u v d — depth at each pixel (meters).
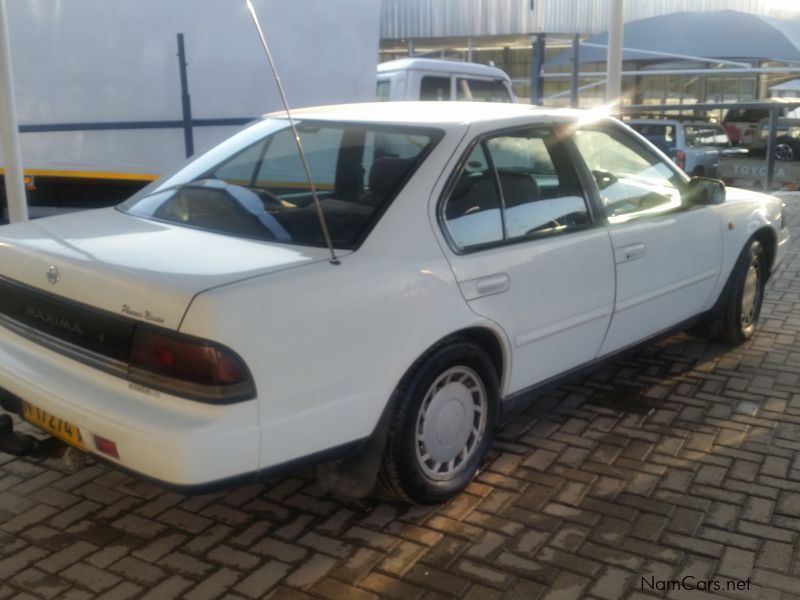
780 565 3.44
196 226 3.82
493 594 3.26
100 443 3.13
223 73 7.77
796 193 13.08
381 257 3.50
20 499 3.91
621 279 4.58
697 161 15.41
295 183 4.06
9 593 3.24
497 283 3.86
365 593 3.26
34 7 7.51
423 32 22.58
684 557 3.49
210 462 2.97
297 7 7.83
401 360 3.48
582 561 3.46
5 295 3.71
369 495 3.95
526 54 23.25
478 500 3.93
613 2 8.47
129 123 7.76
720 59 19.05
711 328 5.88
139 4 7.56
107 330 3.21
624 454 4.39
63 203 7.95
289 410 3.15
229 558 3.48
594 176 4.59
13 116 5.72
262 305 3.08
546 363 4.27
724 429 4.68
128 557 3.48
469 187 3.91
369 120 4.20
